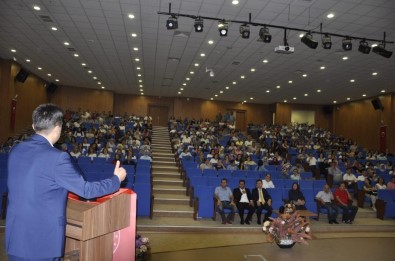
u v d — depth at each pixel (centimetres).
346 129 2511
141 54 1413
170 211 911
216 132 2105
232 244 708
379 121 2128
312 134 2342
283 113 2720
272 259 617
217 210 878
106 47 1332
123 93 2630
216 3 868
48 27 1123
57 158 182
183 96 2639
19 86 1756
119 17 1006
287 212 712
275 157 1429
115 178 199
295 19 945
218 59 1428
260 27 1023
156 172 1319
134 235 233
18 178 181
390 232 908
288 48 932
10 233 179
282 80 1778
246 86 2031
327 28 996
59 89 2344
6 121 1591
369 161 1570
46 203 178
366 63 1345
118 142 1573
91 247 198
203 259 602
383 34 1018
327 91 2045
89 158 1179
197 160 1324
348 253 680
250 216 867
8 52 1460
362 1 820
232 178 1027
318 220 958
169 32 1122
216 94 2436
